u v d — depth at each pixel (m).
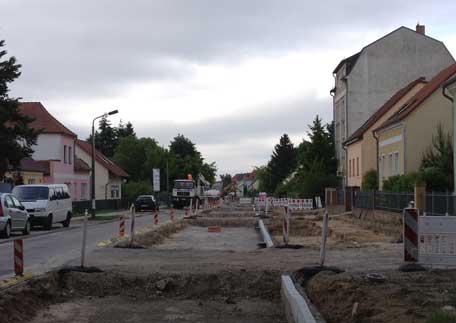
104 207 61.22
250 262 14.45
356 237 23.72
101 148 136.12
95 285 12.02
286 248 18.72
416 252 11.76
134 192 80.31
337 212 44.66
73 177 62.22
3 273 13.04
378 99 54.53
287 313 9.82
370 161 47.88
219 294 11.90
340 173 60.56
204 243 24.44
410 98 46.16
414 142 37.75
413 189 28.02
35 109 59.66
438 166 31.25
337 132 63.38
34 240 22.86
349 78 54.91
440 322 6.66
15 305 9.82
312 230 30.09
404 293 8.71
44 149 57.75
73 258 16.12
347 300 8.88
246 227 36.56
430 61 54.12
